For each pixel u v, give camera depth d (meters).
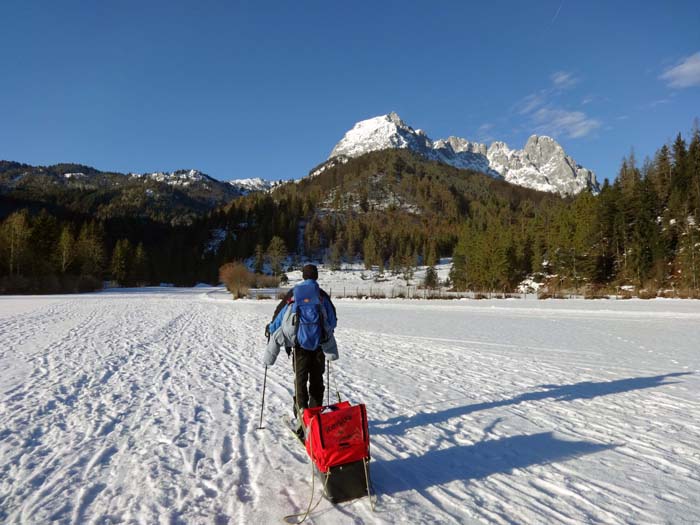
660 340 11.44
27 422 5.08
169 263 121.50
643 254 50.72
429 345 11.09
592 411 5.38
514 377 7.32
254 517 2.99
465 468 3.80
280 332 4.21
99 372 7.88
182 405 5.81
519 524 2.86
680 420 5.00
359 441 3.22
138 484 3.50
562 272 61.94
